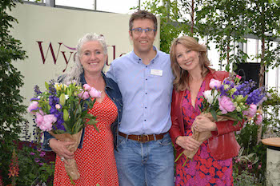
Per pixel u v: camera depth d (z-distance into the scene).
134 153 2.37
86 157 2.04
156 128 2.38
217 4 4.94
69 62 4.88
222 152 2.18
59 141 1.93
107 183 2.16
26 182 3.52
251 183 3.98
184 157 2.36
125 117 2.42
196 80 2.36
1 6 3.48
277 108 5.85
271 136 5.19
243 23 4.86
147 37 2.35
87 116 1.86
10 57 3.35
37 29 4.60
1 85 3.40
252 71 5.65
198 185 2.29
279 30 4.86
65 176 2.02
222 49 5.48
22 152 3.74
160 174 2.38
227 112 2.00
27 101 4.53
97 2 6.45
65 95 1.74
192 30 5.23
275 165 3.92
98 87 2.25
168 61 2.51
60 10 4.76
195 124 2.10
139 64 2.47
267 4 4.84
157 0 5.80
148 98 2.41
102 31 5.06
